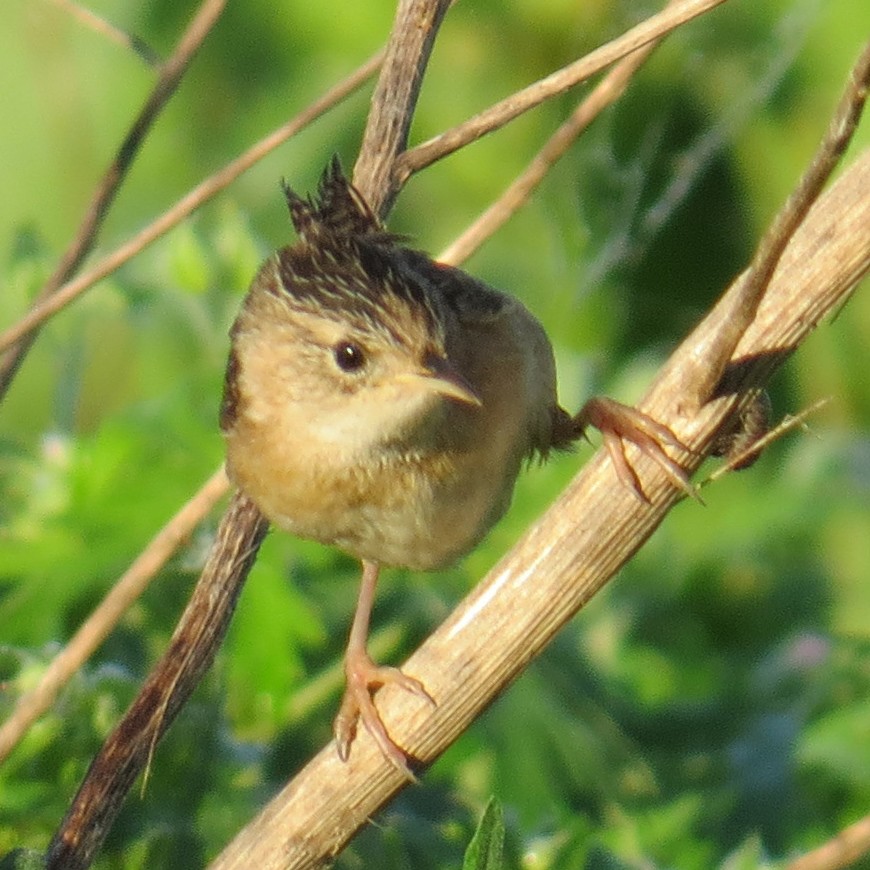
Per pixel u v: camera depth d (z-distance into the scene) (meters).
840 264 7.11
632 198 13.87
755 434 7.79
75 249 9.55
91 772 8.12
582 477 7.43
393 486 8.67
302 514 8.80
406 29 8.70
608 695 11.29
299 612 9.66
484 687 7.54
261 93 15.12
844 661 11.38
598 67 7.98
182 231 10.84
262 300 8.94
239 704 9.92
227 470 8.84
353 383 8.54
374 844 9.06
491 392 8.55
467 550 9.00
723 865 10.02
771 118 14.57
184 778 9.02
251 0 15.12
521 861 9.25
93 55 15.32
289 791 7.73
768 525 12.92
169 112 15.16
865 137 13.30
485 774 10.66
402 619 10.66
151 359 13.02
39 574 9.82
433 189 14.70
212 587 8.48
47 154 15.36
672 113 14.51
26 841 8.66
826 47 14.37
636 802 10.62
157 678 8.28
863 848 8.79
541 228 14.23
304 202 8.98
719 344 7.04
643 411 7.34
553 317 13.61
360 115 14.91
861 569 13.12
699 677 12.33
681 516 13.14
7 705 8.84
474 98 14.73
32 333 9.35
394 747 7.59
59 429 10.99
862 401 14.70
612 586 12.74
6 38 15.27
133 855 8.76
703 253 14.75
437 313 8.53
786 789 10.66
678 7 7.79
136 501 10.09
